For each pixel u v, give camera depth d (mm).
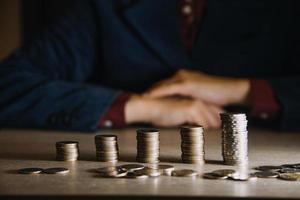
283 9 1991
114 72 2012
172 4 1979
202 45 1964
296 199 831
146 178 974
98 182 949
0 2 2951
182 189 890
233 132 1098
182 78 1814
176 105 1715
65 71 2035
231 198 840
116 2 2041
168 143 1398
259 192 868
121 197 854
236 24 1977
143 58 1988
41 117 1695
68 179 976
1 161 1169
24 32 2967
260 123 1806
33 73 1890
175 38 1975
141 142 1137
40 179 979
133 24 1985
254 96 1754
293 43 1995
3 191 888
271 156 1203
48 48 2025
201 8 1988
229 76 1972
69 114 1672
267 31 1986
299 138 1513
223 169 1045
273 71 1986
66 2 2916
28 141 1467
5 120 1720
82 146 1363
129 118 1704
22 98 1733
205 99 1793
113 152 1155
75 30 2062
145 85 1983
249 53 1978
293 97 1732
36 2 2945
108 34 2020
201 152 1126
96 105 1688
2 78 1804
